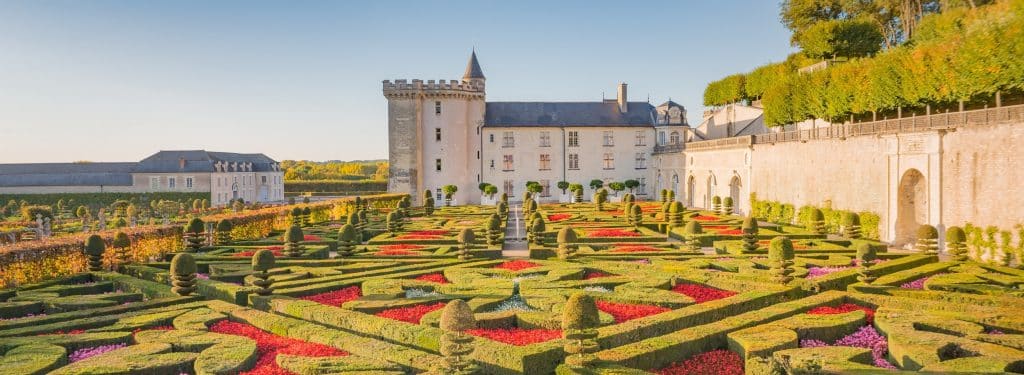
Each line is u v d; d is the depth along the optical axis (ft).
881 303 59.00
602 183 265.34
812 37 209.97
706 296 64.34
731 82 247.50
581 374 40.52
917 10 221.66
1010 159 94.22
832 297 60.34
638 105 282.15
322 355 46.32
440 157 265.54
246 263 85.87
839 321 52.19
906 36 212.84
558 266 81.10
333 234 124.88
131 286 72.08
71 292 71.51
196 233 102.47
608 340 47.14
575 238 88.58
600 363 41.91
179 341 48.60
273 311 61.46
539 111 277.64
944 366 40.93
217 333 51.13
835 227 138.10
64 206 288.51
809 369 38.63
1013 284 69.31
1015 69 105.70
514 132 271.28
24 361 44.21
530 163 271.90
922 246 88.02
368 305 59.72
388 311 59.21
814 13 245.04
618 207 193.16
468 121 270.87
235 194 348.38
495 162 271.69
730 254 94.63
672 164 250.78
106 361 44.04
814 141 147.54
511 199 272.10
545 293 64.08
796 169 156.04
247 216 128.06
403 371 42.91
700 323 53.83
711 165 211.61
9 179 320.70
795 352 44.80
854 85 146.20
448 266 82.99
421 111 263.49
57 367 44.68
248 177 366.84
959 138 104.73
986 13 133.18
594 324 41.78
